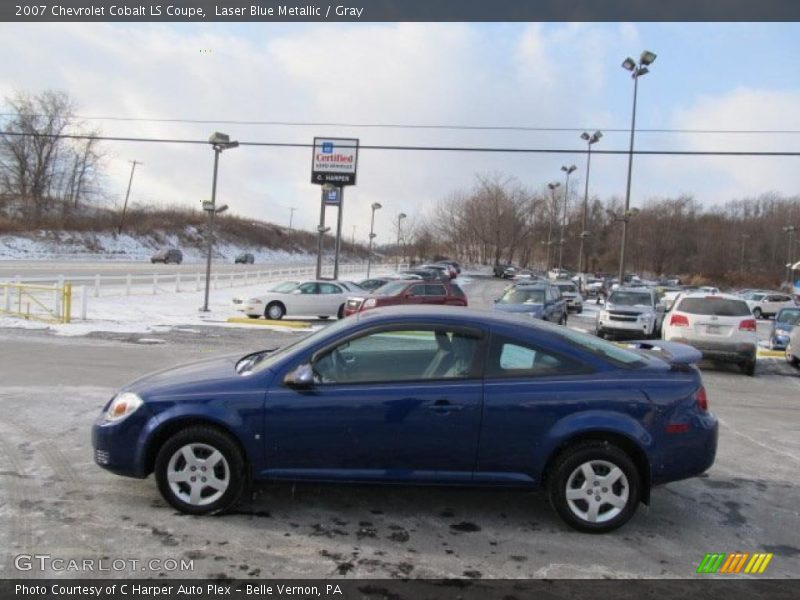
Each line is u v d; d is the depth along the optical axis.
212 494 4.45
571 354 4.54
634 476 4.38
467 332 4.57
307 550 4.01
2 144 74.88
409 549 4.08
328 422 4.36
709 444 4.51
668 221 105.75
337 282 22.50
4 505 4.52
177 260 66.00
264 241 111.19
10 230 63.69
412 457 4.38
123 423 4.46
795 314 18.59
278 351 4.97
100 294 23.88
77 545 3.95
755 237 105.75
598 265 107.56
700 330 13.41
